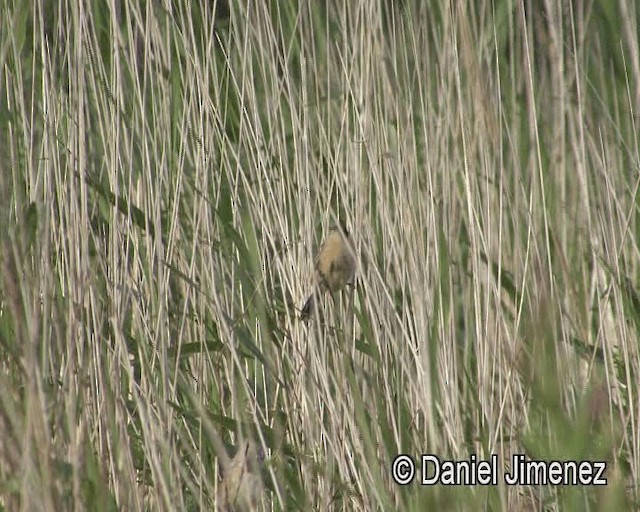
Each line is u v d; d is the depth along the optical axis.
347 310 6.01
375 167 6.20
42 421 4.79
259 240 6.58
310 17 6.73
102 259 6.29
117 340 5.65
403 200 6.15
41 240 5.86
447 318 5.91
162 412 5.66
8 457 5.02
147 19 6.51
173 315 6.68
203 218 6.59
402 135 6.56
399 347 6.03
